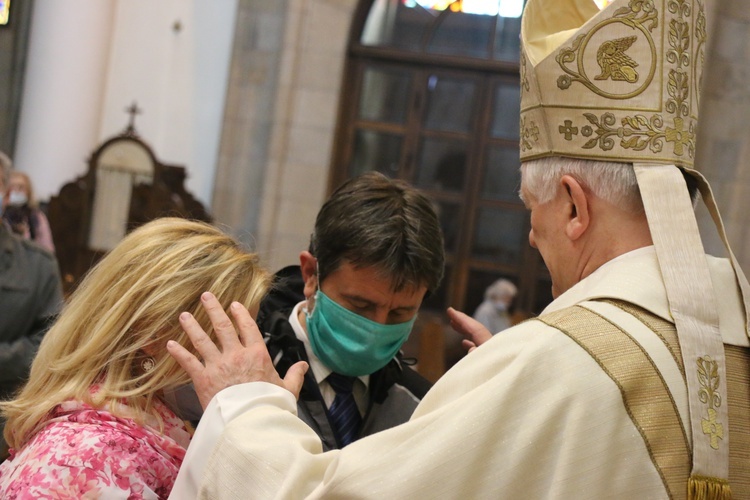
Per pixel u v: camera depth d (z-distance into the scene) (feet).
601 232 3.95
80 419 4.19
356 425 5.72
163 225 4.80
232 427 3.80
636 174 3.87
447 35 26.76
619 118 3.94
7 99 25.49
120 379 4.36
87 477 3.90
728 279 3.87
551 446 3.35
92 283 4.60
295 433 3.85
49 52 25.58
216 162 25.26
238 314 4.23
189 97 26.40
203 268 4.52
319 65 25.31
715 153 22.72
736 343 3.66
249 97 25.20
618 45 4.00
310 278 5.82
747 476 3.46
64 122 25.48
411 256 5.27
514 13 26.50
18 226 16.67
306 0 25.09
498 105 26.55
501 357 3.58
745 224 22.48
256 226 25.23
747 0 22.58
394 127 26.71
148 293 4.42
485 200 26.58
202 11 26.45
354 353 5.47
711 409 3.43
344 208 5.42
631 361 3.45
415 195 5.58
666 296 3.67
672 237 3.75
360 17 26.61
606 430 3.33
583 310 3.65
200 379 4.05
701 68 4.27
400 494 3.31
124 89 26.45
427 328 17.08
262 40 25.17
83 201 23.22
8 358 8.89
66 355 4.49
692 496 3.30
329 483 3.40
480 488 3.32
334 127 25.41
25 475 3.93
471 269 26.61
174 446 4.28
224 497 3.64
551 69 4.08
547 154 4.12
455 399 3.61
